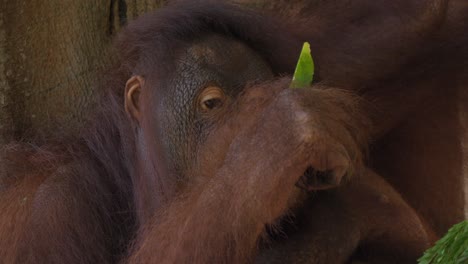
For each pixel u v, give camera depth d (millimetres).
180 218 6102
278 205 5586
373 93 7535
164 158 6793
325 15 7723
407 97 7719
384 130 7844
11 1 8273
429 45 7453
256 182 5617
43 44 8539
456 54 7695
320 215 6961
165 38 6895
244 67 6758
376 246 7438
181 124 6680
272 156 5551
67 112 8672
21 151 7695
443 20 7281
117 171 7395
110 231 7180
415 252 7457
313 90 5609
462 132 7957
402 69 7492
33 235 6871
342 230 6953
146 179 7039
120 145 7441
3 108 8414
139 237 6664
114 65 7562
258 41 7082
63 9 8594
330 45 7418
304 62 5625
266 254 6652
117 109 7379
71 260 6879
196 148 6637
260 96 6172
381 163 8141
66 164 7438
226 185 5797
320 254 6734
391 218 7309
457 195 8086
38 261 6812
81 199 7121
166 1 8797
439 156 8047
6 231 6988
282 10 8117
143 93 6945
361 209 7211
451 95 7852
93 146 7496
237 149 5852
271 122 5629
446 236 4758
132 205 7301
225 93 6645
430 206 8172
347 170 5746
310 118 5383
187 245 5867
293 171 5449
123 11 9195
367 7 7551
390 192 7496
